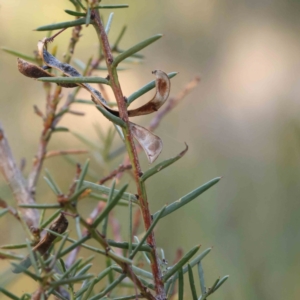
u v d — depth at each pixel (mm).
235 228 1085
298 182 1131
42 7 1188
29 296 535
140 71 1432
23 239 859
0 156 628
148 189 1241
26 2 1190
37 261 533
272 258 1008
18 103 1284
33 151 1266
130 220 528
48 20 1190
